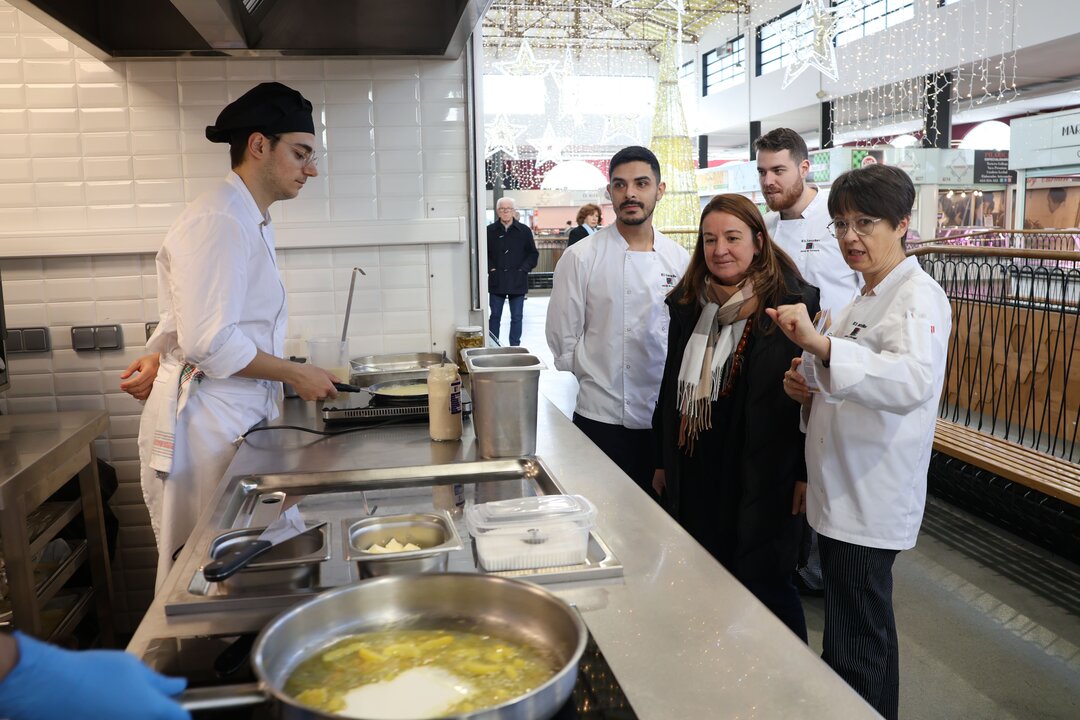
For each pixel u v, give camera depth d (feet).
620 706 2.77
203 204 6.59
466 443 6.59
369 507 5.19
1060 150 34.37
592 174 55.98
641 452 9.45
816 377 6.05
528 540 4.04
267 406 7.36
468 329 10.53
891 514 6.51
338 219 10.37
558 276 9.63
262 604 3.65
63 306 9.94
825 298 10.65
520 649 3.16
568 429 6.92
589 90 72.38
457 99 10.36
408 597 3.40
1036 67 39.47
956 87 41.39
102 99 9.65
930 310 6.19
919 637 10.14
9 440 7.75
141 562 10.39
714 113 64.95
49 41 9.50
